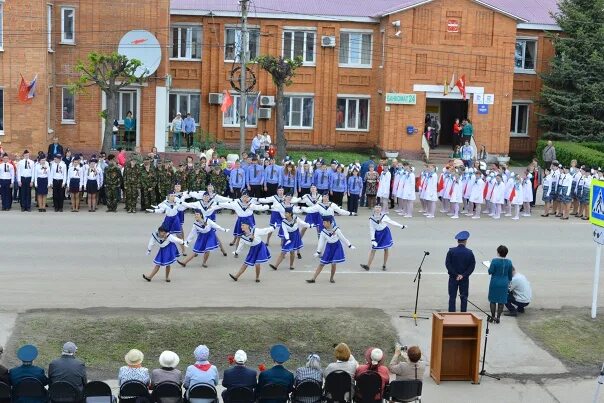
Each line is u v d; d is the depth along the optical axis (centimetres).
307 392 1530
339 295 2352
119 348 1939
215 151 4519
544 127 5262
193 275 2500
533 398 1805
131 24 4509
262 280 2473
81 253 2678
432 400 1767
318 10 5197
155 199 3400
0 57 4144
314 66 5238
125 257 2656
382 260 2756
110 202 3391
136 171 3388
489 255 2878
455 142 5091
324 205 2670
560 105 5059
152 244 2403
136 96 4578
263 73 5194
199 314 2119
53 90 4444
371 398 1570
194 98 5225
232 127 5238
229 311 2162
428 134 5088
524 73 5428
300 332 2062
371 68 5275
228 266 2620
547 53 5412
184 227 3112
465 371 1892
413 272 2623
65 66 4497
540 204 4028
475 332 1872
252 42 5197
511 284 2244
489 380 1892
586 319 2241
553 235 3259
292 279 2497
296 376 1559
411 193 3559
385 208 3684
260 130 5241
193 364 1717
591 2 5150
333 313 2178
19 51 4156
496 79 5097
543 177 3956
